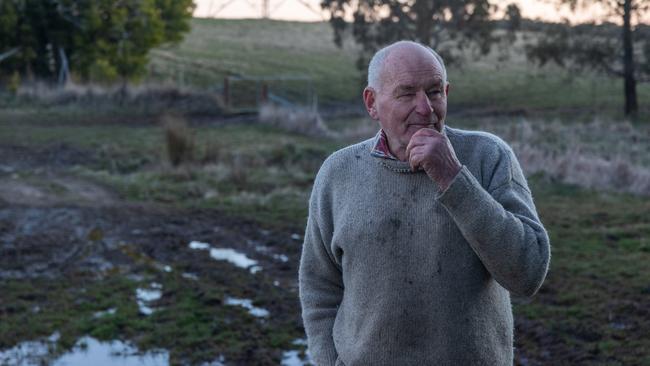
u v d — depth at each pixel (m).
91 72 32.25
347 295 2.36
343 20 36.97
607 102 33.78
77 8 33.22
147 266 8.81
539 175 13.48
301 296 2.59
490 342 2.21
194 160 15.36
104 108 27.19
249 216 11.14
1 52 32.56
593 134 21.30
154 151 17.42
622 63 31.39
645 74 30.22
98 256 9.23
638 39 30.03
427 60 2.20
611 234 9.48
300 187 13.43
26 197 12.47
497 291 2.24
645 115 29.83
